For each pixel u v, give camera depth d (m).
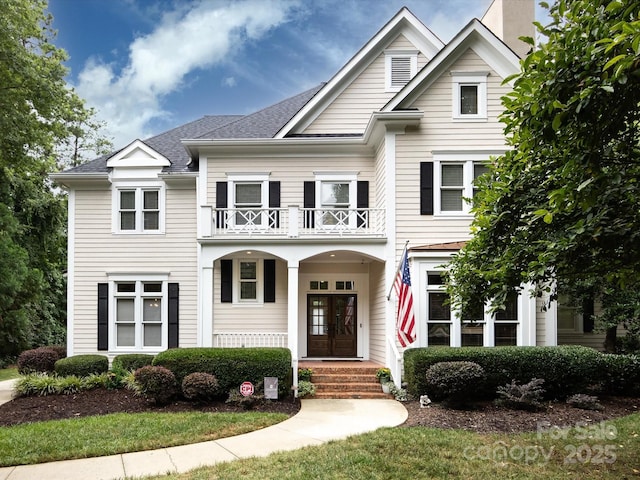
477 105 13.25
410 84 13.06
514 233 6.66
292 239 12.89
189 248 14.99
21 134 14.96
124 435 7.53
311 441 7.33
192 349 10.95
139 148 15.21
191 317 14.84
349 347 15.13
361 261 15.27
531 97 4.73
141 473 5.92
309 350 15.09
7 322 18.84
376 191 14.57
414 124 13.06
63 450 6.79
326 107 15.31
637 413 9.02
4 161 15.75
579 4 4.45
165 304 14.83
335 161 14.85
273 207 14.52
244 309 14.52
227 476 5.63
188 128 18.81
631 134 4.77
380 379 11.91
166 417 8.77
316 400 10.84
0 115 13.60
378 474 5.66
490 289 6.63
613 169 4.77
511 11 15.40
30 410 9.62
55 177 14.84
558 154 5.21
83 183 15.12
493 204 6.72
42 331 22.09
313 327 15.19
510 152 6.64
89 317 14.89
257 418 8.73
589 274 5.77
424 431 7.61
